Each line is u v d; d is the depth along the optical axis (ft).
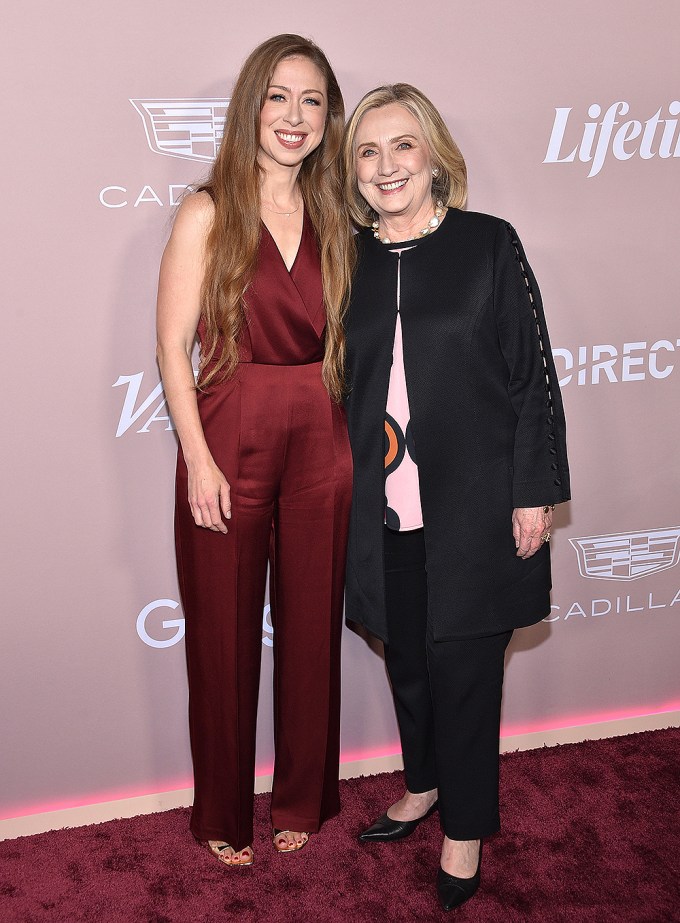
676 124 7.11
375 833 6.73
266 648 7.41
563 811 6.95
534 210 6.97
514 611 5.85
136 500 6.75
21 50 5.86
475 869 6.16
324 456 5.95
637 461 7.70
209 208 5.58
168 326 5.70
